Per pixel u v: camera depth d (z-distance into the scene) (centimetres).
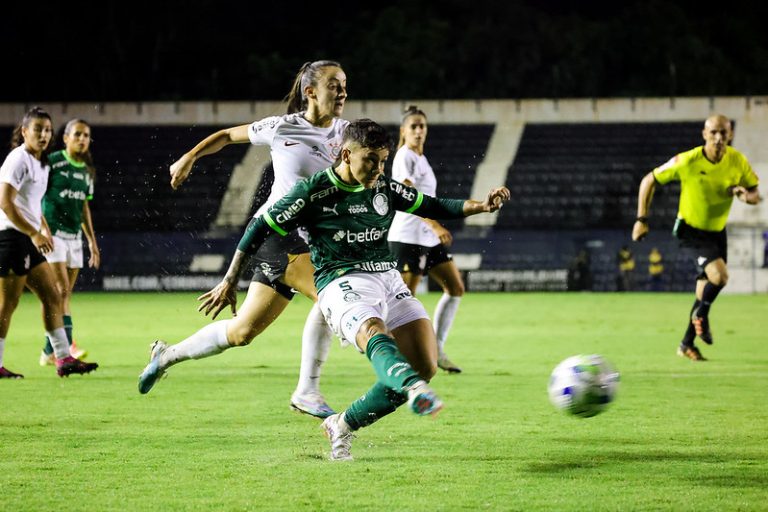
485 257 3959
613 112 4628
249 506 539
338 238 661
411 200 682
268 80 5103
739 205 4059
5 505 544
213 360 1371
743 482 595
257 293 765
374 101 4681
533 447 709
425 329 674
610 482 595
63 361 1155
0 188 1092
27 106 4525
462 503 543
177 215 4106
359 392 1040
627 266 3728
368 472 623
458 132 4628
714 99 4575
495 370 1244
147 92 5109
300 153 805
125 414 876
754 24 5338
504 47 5159
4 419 847
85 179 1362
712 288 1327
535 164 4397
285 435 765
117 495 565
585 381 659
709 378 1144
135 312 2483
